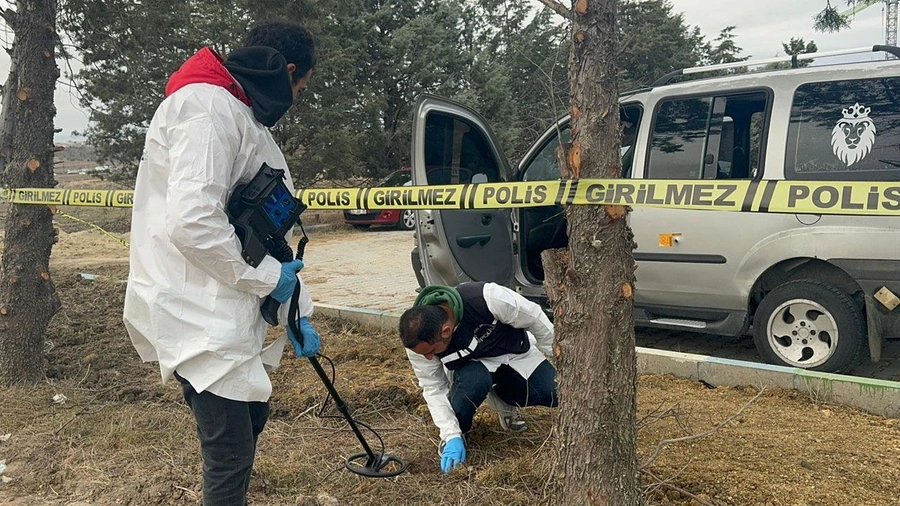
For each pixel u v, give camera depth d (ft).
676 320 16.15
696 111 15.72
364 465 10.23
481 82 68.90
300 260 7.54
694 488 8.83
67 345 17.63
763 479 8.95
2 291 14.37
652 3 68.44
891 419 11.24
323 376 9.18
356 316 19.66
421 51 66.69
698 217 15.10
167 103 6.69
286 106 7.17
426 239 17.10
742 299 14.87
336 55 54.19
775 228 14.15
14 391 13.99
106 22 26.14
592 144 6.83
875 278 13.19
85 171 50.88
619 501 7.11
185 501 9.33
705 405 12.07
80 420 12.34
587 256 6.94
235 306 6.82
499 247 17.93
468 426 10.76
